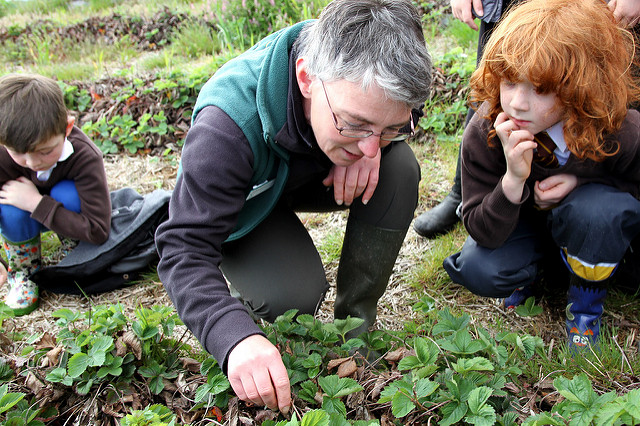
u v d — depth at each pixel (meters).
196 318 1.56
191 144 1.68
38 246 2.85
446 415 1.58
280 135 1.73
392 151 2.08
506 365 1.91
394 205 2.08
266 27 6.45
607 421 1.38
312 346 1.91
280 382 1.48
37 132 2.45
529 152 1.94
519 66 1.82
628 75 2.00
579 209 2.05
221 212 1.66
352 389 1.62
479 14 2.66
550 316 2.46
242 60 1.87
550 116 1.90
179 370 1.94
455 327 1.91
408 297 2.70
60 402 1.89
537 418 1.55
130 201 3.12
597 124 1.91
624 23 2.20
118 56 6.96
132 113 4.61
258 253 2.10
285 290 2.07
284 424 1.47
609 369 2.06
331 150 1.65
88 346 1.92
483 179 2.22
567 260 2.18
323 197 2.25
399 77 1.45
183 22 7.14
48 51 7.00
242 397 1.53
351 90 1.48
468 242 2.39
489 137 2.12
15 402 1.62
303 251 2.15
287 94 1.74
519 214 2.31
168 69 5.16
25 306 2.75
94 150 2.83
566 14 1.81
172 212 1.71
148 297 2.85
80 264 2.80
